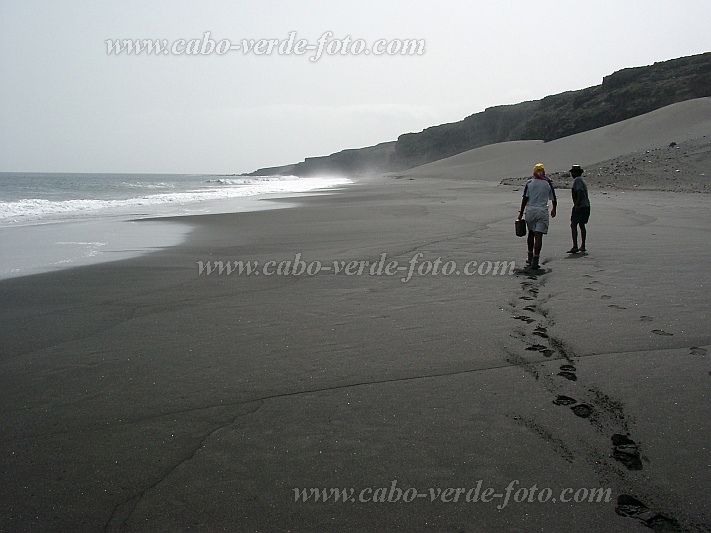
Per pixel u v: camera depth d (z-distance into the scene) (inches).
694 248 371.9
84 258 384.5
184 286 293.0
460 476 109.2
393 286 282.0
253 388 154.7
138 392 154.0
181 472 113.8
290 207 884.0
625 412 132.6
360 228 547.8
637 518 95.7
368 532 95.0
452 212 718.5
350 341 193.5
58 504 104.7
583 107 3380.9
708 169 1168.2
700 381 148.3
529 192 318.3
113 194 1444.4
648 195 952.3
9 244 458.6
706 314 210.4
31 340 202.5
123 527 97.7
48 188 1839.3
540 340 187.5
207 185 2464.3
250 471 113.3
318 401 145.0
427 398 144.3
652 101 2940.5
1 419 139.7
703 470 108.0
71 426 135.3
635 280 275.6
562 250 380.2
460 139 5959.6
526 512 98.2
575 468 110.5
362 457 117.2
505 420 130.8
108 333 209.9
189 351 187.3
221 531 95.9
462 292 264.2
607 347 177.8
